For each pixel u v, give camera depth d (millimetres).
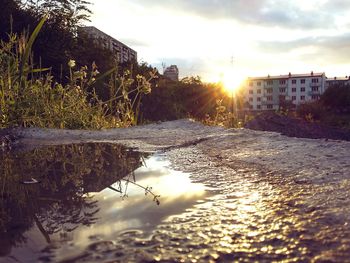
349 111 59250
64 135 3717
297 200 1158
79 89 5910
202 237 871
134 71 14844
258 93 109000
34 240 843
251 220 991
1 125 4211
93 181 1562
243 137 3027
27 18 10844
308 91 103812
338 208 1050
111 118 6270
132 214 1055
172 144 2957
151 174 1712
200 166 1888
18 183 1538
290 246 807
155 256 760
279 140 2641
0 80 4590
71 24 12344
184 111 17719
